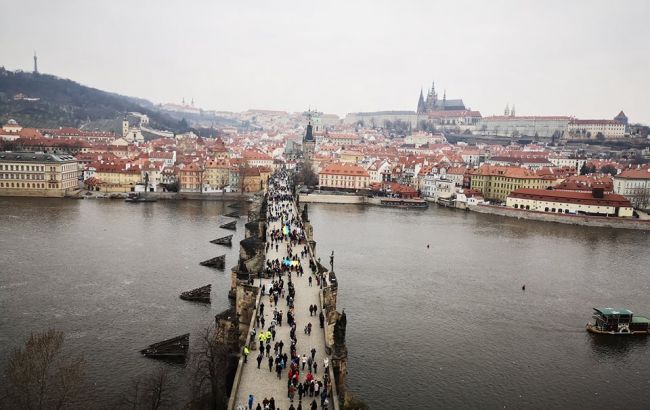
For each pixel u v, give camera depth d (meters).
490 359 115.00
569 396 101.88
